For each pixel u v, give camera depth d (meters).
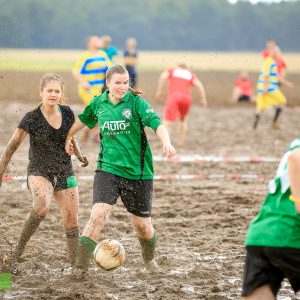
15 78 100.00
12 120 61.12
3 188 33.44
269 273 14.70
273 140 54.97
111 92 19.94
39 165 20.58
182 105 48.44
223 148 50.19
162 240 25.09
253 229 14.89
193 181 36.59
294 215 14.48
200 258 22.94
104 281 20.25
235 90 92.25
